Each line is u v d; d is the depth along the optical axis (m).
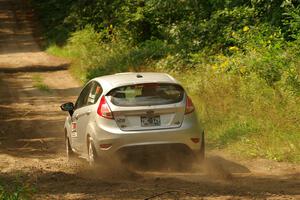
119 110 26.62
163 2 71.88
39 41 124.69
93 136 27.19
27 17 150.50
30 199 21.02
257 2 54.41
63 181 25.19
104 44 90.12
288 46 45.12
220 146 32.47
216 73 45.97
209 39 58.31
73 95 64.06
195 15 66.00
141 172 27.19
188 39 60.72
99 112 27.08
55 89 68.94
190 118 27.16
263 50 45.34
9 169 28.84
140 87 27.25
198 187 23.11
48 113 52.31
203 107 39.69
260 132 32.38
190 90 45.59
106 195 21.95
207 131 36.16
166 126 26.81
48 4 146.38
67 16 127.31
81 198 21.56
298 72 38.22
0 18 152.00
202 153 27.62
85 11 110.00
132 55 70.25
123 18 87.56
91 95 29.16
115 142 26.42
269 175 25.67
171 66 58.69
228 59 48.97
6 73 85.25
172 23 72.50
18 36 132.00
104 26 97.44
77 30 111.25
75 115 30.67
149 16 82.44
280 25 50.91
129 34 84.62
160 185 23.75
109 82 28.03
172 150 26.81
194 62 56.25
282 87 37.78
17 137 41.00
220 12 58.59
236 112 37.31
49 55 105.38
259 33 49.47
